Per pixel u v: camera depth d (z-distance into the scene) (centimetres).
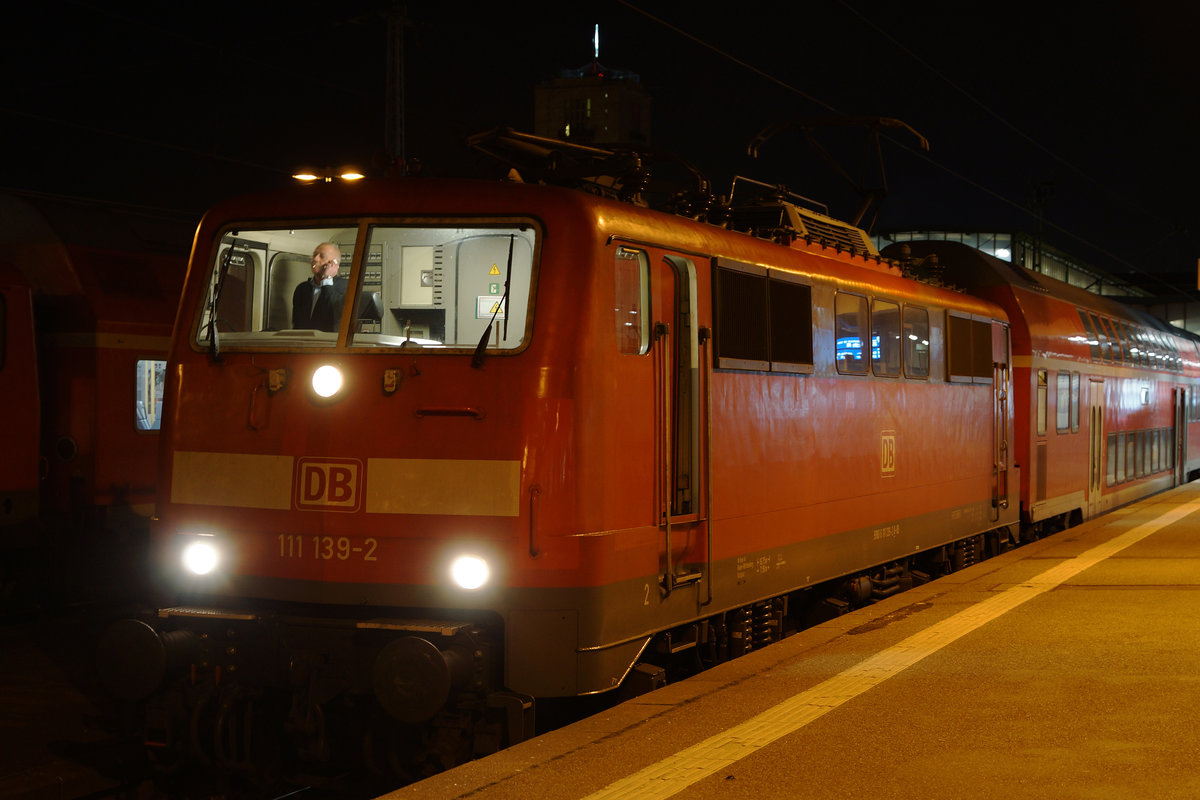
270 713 652
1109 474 2027
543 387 611
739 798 468
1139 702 617
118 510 1236
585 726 579
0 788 612
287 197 671
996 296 1570
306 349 641
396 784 630
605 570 626
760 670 705
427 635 601
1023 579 1092
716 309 753
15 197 1250
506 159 751
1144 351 2342
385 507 615
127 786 666
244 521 638
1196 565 1175
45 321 1237
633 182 744
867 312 1008
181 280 1361
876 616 898
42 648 938
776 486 835
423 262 652
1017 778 490
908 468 1098
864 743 544
